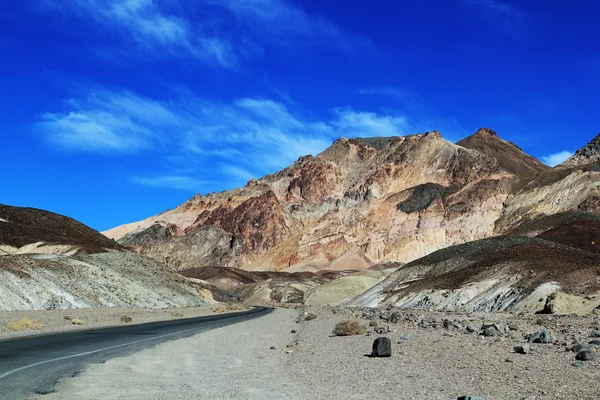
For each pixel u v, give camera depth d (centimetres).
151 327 3794
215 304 9894
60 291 5706
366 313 4950
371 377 1500
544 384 1239
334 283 13938
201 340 2842
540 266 6112
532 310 4678
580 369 1379
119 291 6844
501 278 6266
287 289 17850
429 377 1435
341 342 2528
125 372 1642
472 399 1088
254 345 2730
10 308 4769
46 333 2930
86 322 3978
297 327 4269
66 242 9306
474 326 2748
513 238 8650
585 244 10975
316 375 1620
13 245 8888
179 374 1661
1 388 1297
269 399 1266
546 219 15175
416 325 3133
